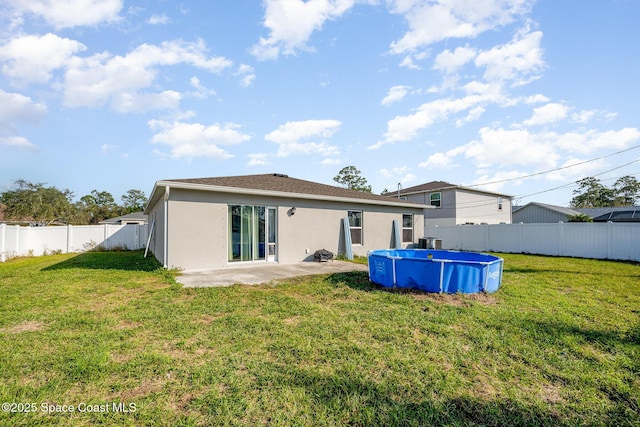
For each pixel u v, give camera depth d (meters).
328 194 12.46
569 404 2.39
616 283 7.19
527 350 3.35
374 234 13.97
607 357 3.21
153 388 2.56
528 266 10.41
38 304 5.12
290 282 7.08
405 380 2.71
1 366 2.88
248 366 2.92
